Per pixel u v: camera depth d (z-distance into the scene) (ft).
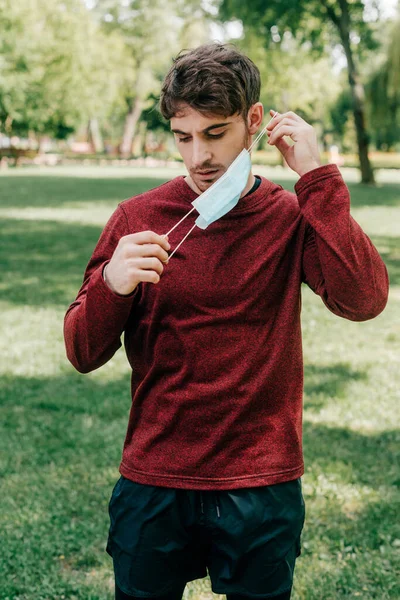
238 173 5.85
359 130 100.63
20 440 15.35
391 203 70.23
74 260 37.14
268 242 6.15
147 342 6.20
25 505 12.59
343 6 95.66
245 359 6.03
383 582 10.51
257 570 6.06
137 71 183.21
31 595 10.25
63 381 19.17
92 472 13.84
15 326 24.43
